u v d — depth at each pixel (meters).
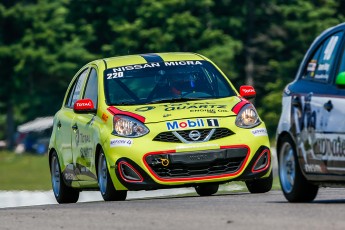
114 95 36.50
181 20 147.38
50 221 25.67
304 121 28.20
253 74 151.50
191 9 152.62
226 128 34.91
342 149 26.61
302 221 23.09
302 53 150.38
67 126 39.34
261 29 153.25
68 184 39.81
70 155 39.00
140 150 34.47
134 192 46.78
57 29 157.75
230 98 36.50
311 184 28.53
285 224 22.67
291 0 150.62
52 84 160.12
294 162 28.73
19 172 88.56
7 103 160.88
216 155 34.56
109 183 35.09
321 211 24.98
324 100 27.47
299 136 28.42
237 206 27.67
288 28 150.75
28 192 49.88
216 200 31.48
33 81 159.25
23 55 155.88
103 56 151.75
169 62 37.69
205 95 36.59
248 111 35.50
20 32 158.62
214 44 149.88
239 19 153.00
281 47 150.75
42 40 157.25
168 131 34.62
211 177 34.53
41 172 88.31
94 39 156.25
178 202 31.00
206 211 26.41
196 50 148.50
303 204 27.59
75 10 158.50
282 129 29.22
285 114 29.23
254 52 151.88
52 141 41.22
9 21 158.00
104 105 36.22
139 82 36.81
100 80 37.19
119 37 150.50
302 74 29.19
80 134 37.72
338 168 26.84
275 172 55.97
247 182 36.25
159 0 149.50
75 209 29.44
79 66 156.50
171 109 35.25
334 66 27.75
